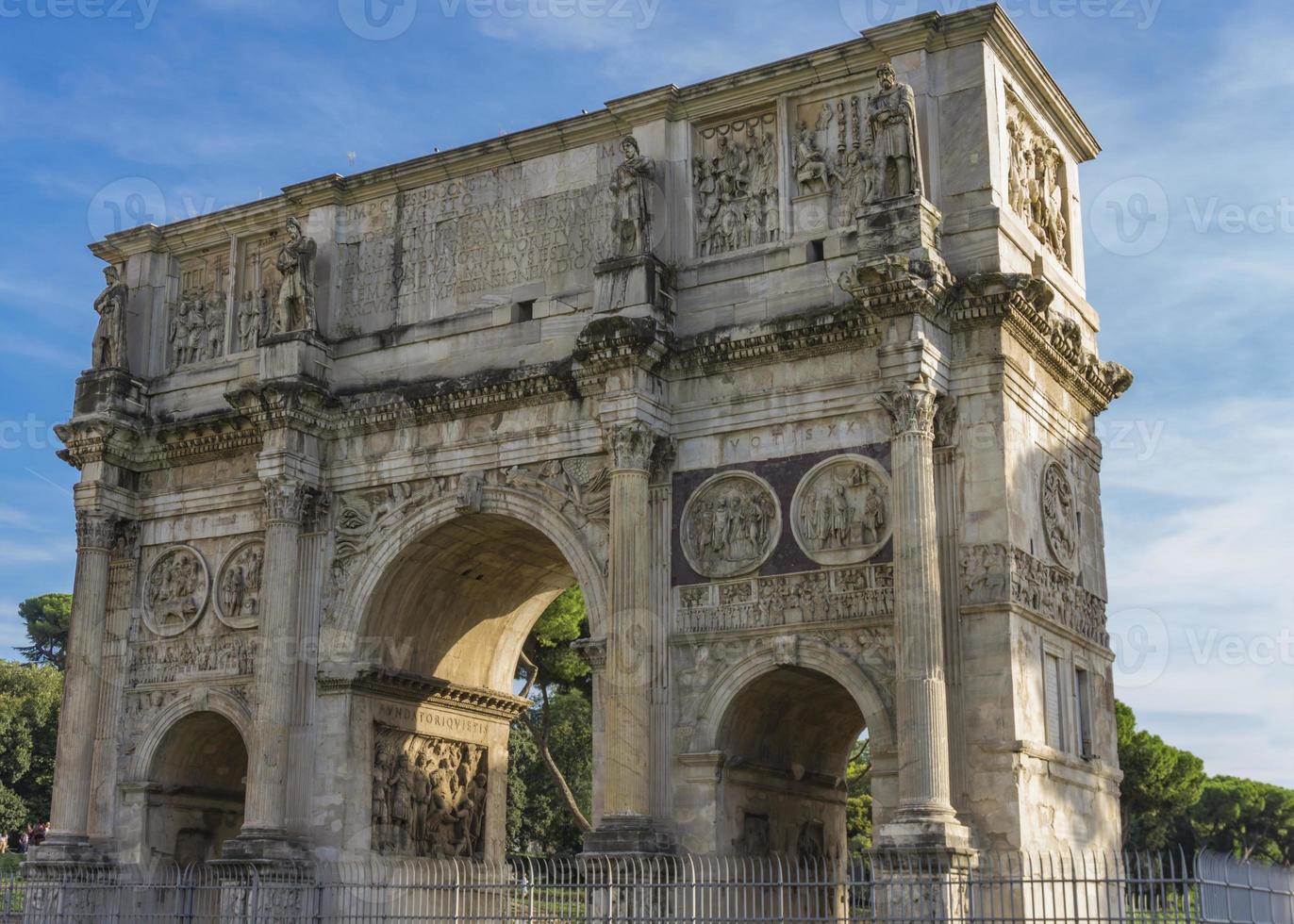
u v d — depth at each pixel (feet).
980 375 115.24
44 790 310.65
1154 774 335.47
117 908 138.51
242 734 137.90
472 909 133.39
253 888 124.77
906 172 116.88
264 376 140.36
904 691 106.83
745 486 121.90
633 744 116.57
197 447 147.54
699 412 124.77
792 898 123.85
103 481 148.05
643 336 121.39
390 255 144.05
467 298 138.82
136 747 144.66
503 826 154.30
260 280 150.71
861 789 288.10
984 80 121.08
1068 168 139.85
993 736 108.27
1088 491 133.59
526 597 154.10
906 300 112.16
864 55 124.77
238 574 143.84
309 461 138.92
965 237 118.62
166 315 155.84
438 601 143.74
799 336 120.06
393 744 139.95
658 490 124.16
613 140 135.03
